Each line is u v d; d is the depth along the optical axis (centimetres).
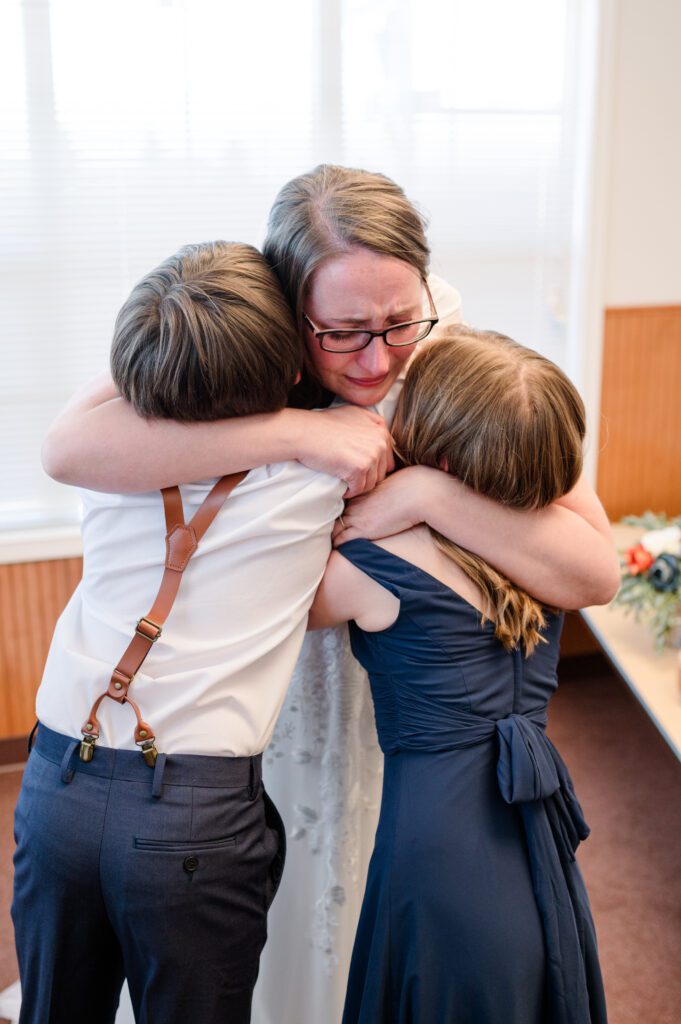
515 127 299
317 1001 171
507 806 129
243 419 122
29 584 290
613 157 304
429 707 130
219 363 114
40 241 272
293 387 139
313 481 125
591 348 318
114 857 119
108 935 130
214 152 278
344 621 138
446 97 291
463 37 288
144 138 272
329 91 281
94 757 123
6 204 267
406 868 127
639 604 253
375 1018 129
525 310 318
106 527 129
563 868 133
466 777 128
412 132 292
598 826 271
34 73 260
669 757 307
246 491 124
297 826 163
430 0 282
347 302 116
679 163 310
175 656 123
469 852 125
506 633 127
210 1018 126
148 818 119
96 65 264
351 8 277
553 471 121
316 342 122
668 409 333
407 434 128
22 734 302
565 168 307
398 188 123
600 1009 137
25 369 280
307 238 117
